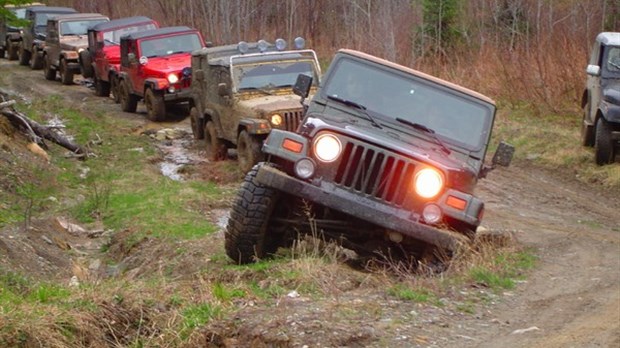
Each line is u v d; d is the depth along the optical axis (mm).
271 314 6684
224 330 6551
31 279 9195
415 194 8305
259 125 14289
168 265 9797
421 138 9078
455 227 8641
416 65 23844
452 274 8109
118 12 38438
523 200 13766
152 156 17594
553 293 7695
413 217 8281
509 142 17922
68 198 14234
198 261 9625
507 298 7488
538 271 8586
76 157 17516
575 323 6766
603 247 10094
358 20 28469
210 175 15391
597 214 12828
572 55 21188
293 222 8820
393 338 6211
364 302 7027
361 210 8250
